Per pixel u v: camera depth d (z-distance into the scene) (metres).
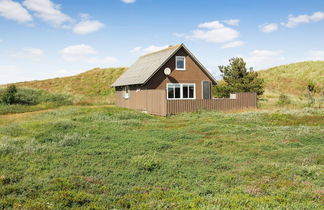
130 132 16.72
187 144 14.26
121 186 8.12
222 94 36.84
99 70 71.75
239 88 35.62
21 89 43.34
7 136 14.77
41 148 12.37
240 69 36.34
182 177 9.13
